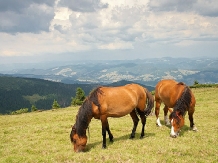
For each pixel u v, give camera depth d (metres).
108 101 11.07
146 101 12.84
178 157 9.62
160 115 21.73
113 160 9.20
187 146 10.62
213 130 13.70
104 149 10.91
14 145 12.66
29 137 14.50
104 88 11.47
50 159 9.56
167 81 15.09
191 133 13.02
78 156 9.76
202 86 57.03
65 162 9.28
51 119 24.30
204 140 11.70
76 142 10.83
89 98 10.99
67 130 16.11
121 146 11.30
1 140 14.05
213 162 9.08
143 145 11.17
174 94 13.48
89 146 11.76
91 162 9.21
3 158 9.96
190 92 12.74
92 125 17.58
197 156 9.74
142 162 8.96
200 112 21.00
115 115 11.52
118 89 11.56
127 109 11.63
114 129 15.56
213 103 27.91
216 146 10.75
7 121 25.84
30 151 11.30
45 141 13.10
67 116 25.34
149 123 16.91
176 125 12.16
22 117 29.22
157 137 12.62
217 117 18.44
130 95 11.69
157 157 9.55
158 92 15.34
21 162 9.40
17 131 16.69
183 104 12.30
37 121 23.95
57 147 11.72
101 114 11.11
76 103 72.25
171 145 10.84
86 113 10.80
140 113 12.67
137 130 14.84
